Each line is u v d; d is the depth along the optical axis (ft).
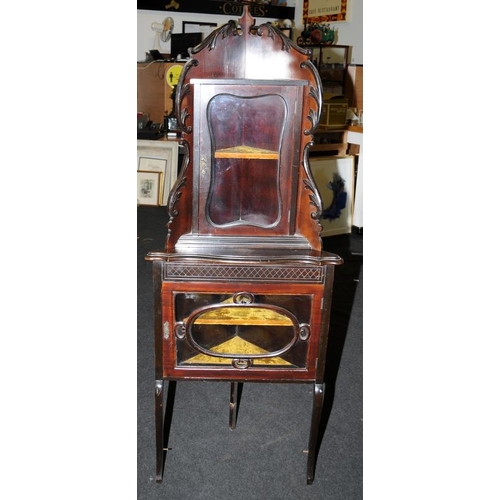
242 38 5.04
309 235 5.39
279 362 5.33
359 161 14.60
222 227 5.41
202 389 7.72
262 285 5.06
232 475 5.93
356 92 16.65
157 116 19.16
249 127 5.19
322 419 7.04
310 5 19.57
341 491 5.73
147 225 15.51
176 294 5.08
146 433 6.61
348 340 9.31
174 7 19.06
